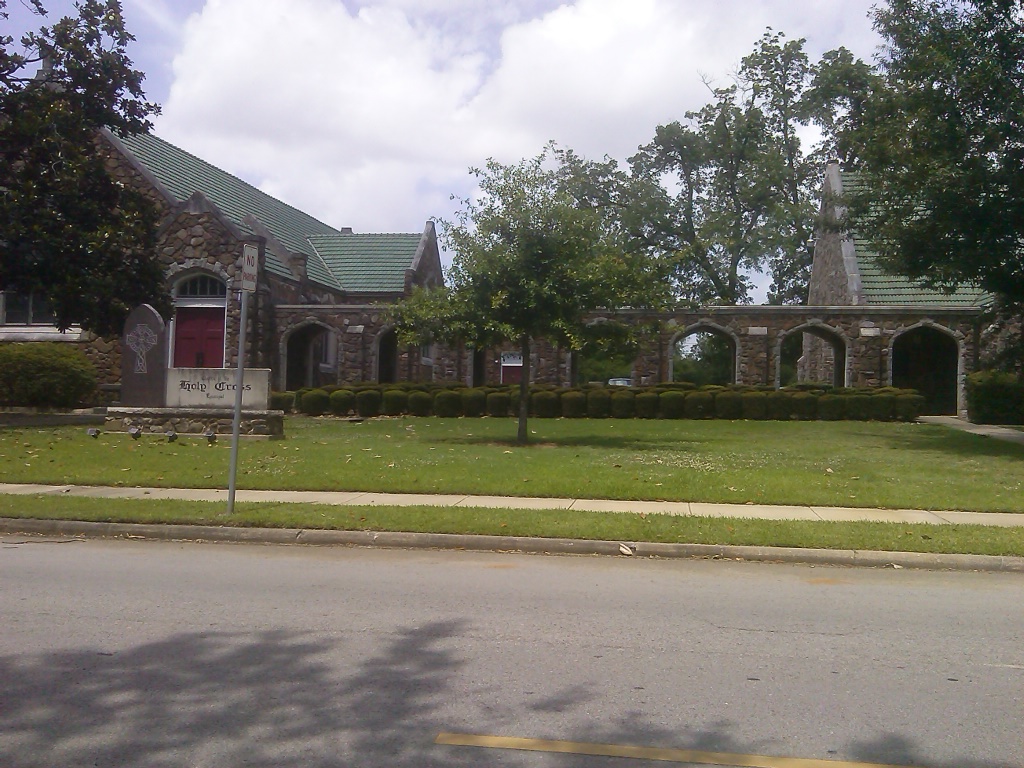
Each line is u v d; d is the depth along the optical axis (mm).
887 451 20438
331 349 39656
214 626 7078
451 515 11484
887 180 22250
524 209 20969
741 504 12938
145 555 10055
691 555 10164
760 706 5418
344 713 5234
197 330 33656
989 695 5656
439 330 21641
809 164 49562
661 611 7699
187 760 4590
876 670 6137
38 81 24469
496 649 6520
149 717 5156
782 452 19984
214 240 33406
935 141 20594
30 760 4582
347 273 42062
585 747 4789
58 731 4949
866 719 5227
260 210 41719
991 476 16000
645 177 50281
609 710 5324
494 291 21109
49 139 23250
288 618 7344
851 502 12953
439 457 18094
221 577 8930
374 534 10734
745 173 49125
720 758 4672
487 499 13172
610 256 21438
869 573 9445
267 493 13672
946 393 35688
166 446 19562
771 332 32781
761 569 9586
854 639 6895
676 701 5492
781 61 48344
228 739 4848
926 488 14273
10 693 5531
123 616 7359
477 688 5680
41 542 10781
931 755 4738
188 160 39844
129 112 25719
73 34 24250
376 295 40656
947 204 20266
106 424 22516
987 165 20219
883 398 29766
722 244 48125
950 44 20516
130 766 4523
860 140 22969
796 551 9977
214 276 33500
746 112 49062
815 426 27719
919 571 9578
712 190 51031
